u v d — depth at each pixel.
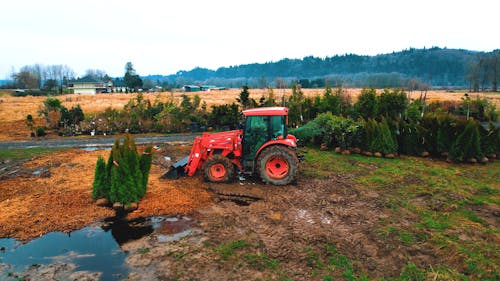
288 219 6.73
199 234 6.14
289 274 4.89
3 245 5.81
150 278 4.85
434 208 7.18
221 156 8.95
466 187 8.52
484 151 11.45
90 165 11.06
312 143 14.51
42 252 5.58
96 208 7.25
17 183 8.99
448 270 4.95
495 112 24.56
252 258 5.30
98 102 39.62
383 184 8.84
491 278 4.73
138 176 7.47
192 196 7.96
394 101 16.64
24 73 88.81
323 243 5.75
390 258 5.29
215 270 5.02
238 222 6.62
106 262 5.27
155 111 20.98
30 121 21.34
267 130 9.05
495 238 5.81
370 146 12.16
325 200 7.75
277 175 8.88
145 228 6.41
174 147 14.63
